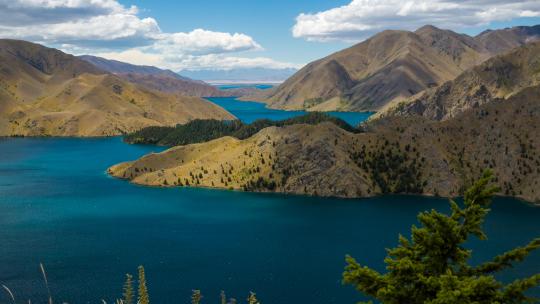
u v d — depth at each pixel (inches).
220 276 6875.0
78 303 5880.9
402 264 1424.7
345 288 6402.6
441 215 1451.8
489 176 1471.5
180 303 5895.7
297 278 6801.2
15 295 6141.7
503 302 1336.1
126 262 7500.0
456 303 1269.7
